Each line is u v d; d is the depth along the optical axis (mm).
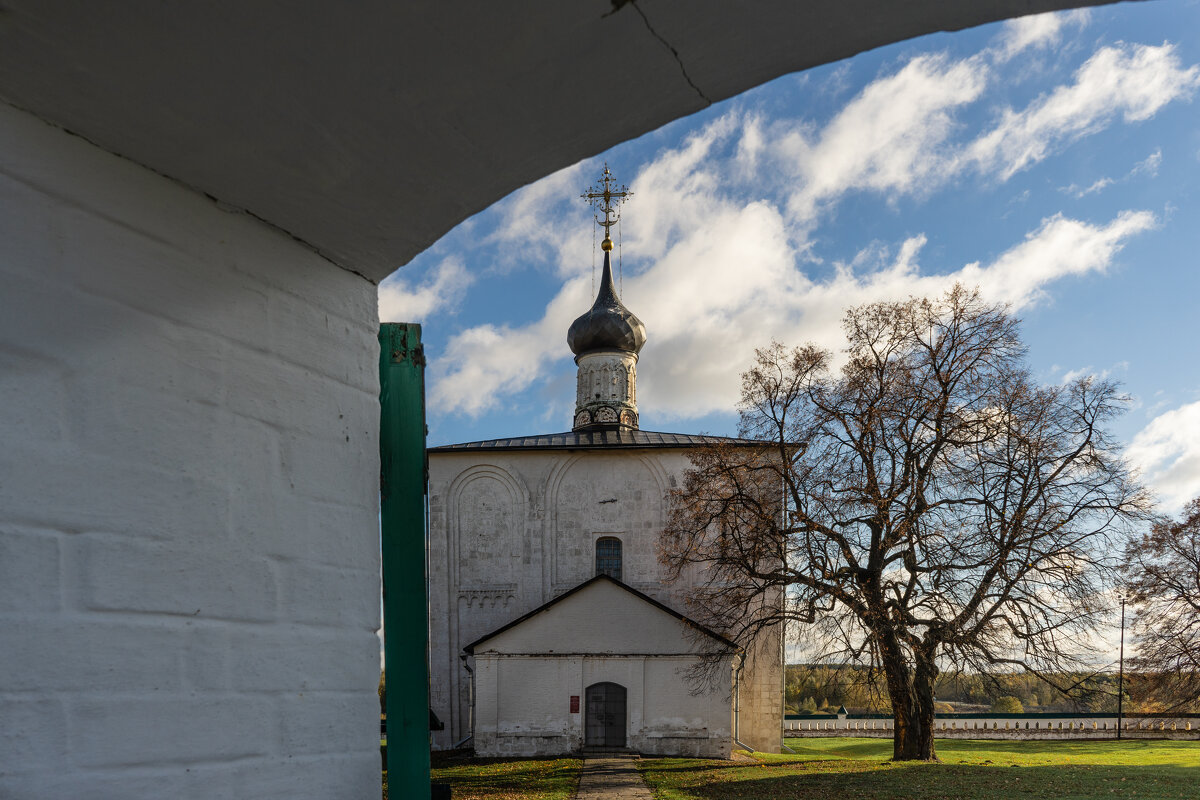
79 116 1918
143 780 1942
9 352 1778
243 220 2342
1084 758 27922
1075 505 24844
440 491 35062
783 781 22094
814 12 1902
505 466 35312
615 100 2193
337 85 2010
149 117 1961
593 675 28266
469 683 33625
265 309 2393
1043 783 21078
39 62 1775
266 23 1805
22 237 1830
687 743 27609
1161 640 32594
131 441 1989
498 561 34625
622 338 41469
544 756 27562
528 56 1990
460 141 2260
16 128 1837
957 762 25938
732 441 29891
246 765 2182
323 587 2488
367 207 2436
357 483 2672
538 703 27984
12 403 1773
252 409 2312
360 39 1883
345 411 2652
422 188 2414
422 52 1945
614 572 34625
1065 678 24484
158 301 2092
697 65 2086
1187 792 19625
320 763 2402
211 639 2123
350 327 2711
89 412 1910
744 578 28719
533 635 28406
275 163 2197
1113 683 34562
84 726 1841
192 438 2131
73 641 1834
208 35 1806
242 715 2184
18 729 1731
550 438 37812
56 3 1670
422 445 3254
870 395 25750
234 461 2238
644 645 28344
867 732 47844
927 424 25469
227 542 2195
